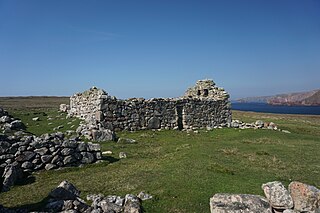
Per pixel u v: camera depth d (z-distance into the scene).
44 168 16.67
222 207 10.02
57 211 10.38
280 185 10.84
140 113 33.84
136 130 33.28
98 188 13.43
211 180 14.10
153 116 34.88
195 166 16.81
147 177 14.78
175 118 36.69
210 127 38.88
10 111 42.94
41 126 30.55
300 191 10.23
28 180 15.11
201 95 45.53
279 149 23.20
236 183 13.76
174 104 36.69
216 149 22.58
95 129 26.39
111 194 12.68
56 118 35.81
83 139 25.36
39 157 16.67
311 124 51.53
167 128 35.88
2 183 13.97
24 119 34.19
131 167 17.19
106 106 31.06
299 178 15.06
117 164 18.12
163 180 14.14
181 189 12.95
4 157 15.89
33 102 87.00
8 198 12.39
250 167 17.06
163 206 11.41
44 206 10.84
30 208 10.90
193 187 13.17
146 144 25.59
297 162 18.73
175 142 27.48
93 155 18.30
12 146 16.22
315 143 27.09
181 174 15.06
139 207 10.82
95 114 31.52
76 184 14.12
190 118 38.09
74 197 11.66
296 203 10.16
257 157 19.92
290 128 41.22
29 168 16.30
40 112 41.50
